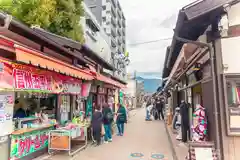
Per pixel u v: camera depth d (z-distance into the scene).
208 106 5.61
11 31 5.47
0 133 5.09
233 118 4.79
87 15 19.34
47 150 7.26
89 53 10.96
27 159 6.10
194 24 5.14
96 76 9.76
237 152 4.67
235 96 4.94
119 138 11.12
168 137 11.34
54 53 7.88
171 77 10.09
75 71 7.48
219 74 4.93
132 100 53.25
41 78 6.41
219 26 4.81
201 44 5.10
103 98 15.98
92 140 9.84
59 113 8.49
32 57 5.05
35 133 6.56
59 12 7.91
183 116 9.03
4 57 5.30
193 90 8.56
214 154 4.89
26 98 6.82
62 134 7.09
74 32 9.08
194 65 7.07
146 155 7.55
